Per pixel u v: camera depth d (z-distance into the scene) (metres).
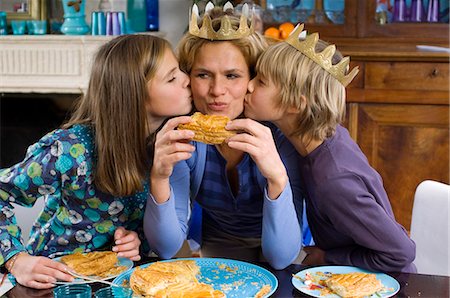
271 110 1.65
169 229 1.62
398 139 3.70
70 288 1.31
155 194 1.60
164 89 1.62
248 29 1.66
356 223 1.58
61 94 4.52
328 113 1.63
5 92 4.49
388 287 1.42
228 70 1.62
